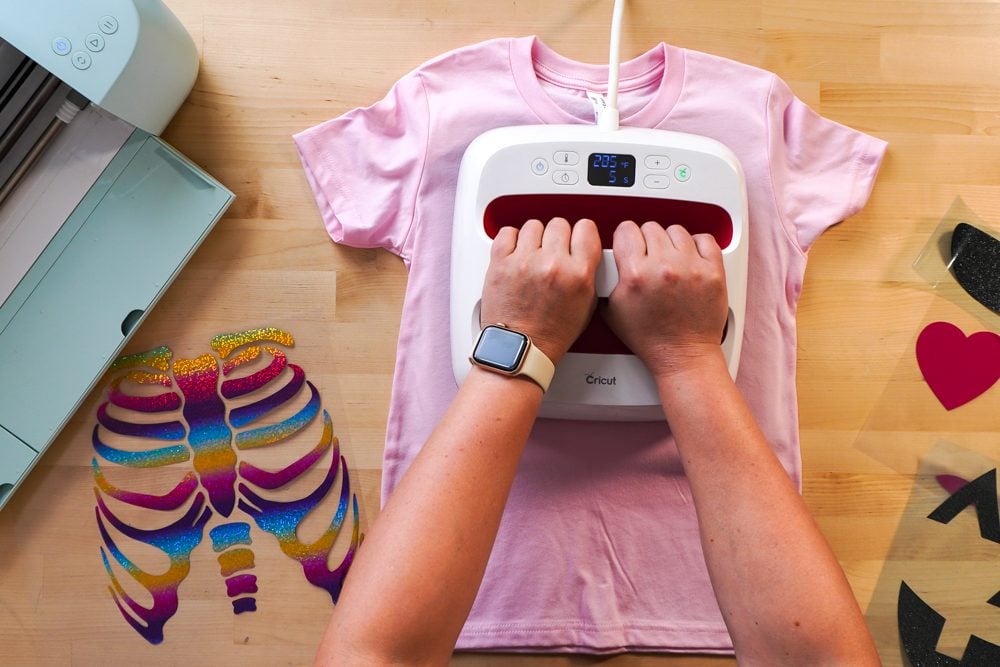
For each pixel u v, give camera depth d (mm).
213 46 694
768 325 666
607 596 656
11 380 670
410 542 396
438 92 665
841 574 409
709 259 526
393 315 698
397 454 665
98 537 697
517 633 652
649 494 660
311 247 699
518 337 460
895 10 708
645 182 581
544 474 657
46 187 659
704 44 703
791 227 676
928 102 704
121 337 676
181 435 700
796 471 671
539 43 666
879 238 706
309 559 692
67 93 633
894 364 704
